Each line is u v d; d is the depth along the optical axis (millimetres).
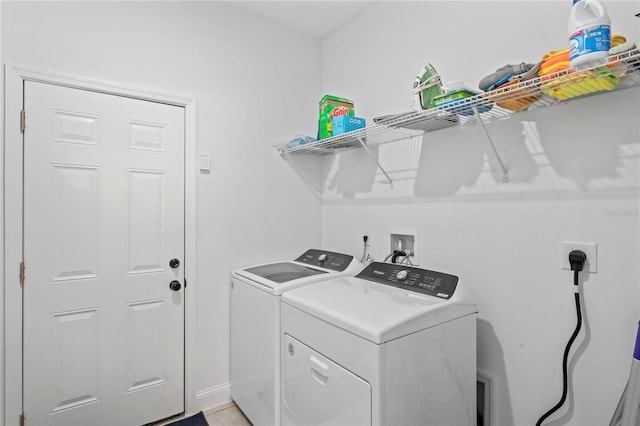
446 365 1297
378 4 2111
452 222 1702
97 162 1726
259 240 2264
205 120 2057
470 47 1615
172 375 1952
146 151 1860
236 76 2180
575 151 1287
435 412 1255
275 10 2205
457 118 1562
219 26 2115
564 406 1321
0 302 1503
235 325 2035
